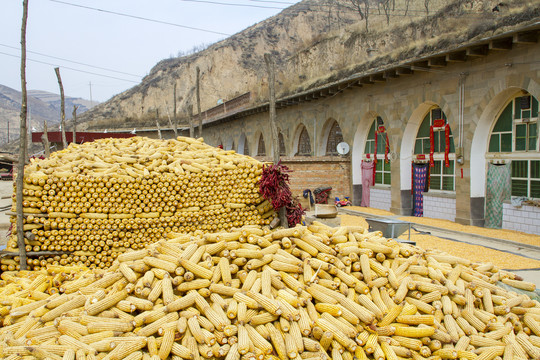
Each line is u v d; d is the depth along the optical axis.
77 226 8.76
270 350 5.12
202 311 5.57
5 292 6.71
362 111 22.61
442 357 5.46
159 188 9.17
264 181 9.25
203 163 9.89
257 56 82.81
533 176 14.52
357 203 23.70
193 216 9.38
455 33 18.00
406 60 19.16
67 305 5.71
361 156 23.64
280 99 27.75
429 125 19.06
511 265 10.90
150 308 5.54
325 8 84.25
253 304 5.59
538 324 6.16
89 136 34.78
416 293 6.09
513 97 14.98
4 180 38.94
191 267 5.97
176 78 89.94
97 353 4.98
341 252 6.59
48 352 4.94
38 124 165.25
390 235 11.56
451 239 14.21
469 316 6.00
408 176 20.14
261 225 9.68
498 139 15.73
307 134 28.97
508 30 14.38
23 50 8.21
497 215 15.81
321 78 26.70
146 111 89.62
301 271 6.30
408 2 29.59
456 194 17.02
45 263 8.61
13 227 8.67
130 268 6.10
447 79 17.02
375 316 5.67
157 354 5.01
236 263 6.29
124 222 8.98
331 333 5.38
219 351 5.04
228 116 37.66
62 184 8.68
